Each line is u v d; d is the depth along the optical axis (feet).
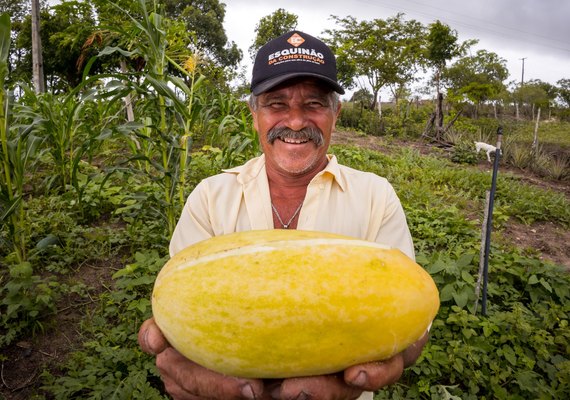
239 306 3.30
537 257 17.57
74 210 17.11
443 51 66.59
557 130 84.74
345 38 77.05
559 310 11.96
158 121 14.40
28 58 70.74
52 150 18.30
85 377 9.23
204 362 3.48
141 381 8.63
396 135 57.93
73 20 46.44
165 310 3.59
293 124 4.77
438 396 9.14
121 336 10.43
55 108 20.58
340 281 3.35
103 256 14.34
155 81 12.08
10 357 10.05
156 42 12.99
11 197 12.28
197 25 85.61
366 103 80.69
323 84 4.69
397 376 3.55
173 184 14.11
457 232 18.16
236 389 3.46
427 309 3.62
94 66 70.69
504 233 21.01
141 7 12.62
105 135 13.21
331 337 3.29
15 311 10.68
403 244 5.08
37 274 13.24
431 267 12.01
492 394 9.54
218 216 5.24
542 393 9.15
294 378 3.45
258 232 3.95
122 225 17.02
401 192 24.06
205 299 3.40
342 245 3.63
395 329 3.41
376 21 75.00
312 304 3.25
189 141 14.10
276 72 4.60
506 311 12.51
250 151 21.11
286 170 4.99
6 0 89.97
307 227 4.94
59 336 10.78
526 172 38.99
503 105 117.50
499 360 10.19
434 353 9.94
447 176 29.94
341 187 5.04
